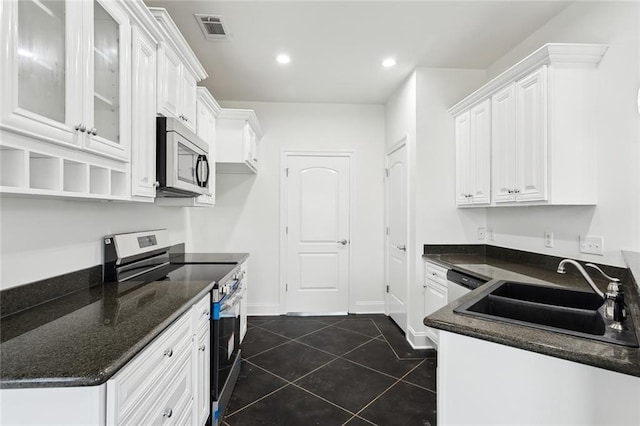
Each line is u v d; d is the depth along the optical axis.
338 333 3.21
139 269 1.98
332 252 3.87
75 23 1.04
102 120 1.24
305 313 3.84
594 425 0.89
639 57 1.62
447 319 1.15
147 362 0.99
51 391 0.76
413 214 2.96
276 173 3.81
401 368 2.47
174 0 1.98
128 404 0.87
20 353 0.85
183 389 1.31
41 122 0.90
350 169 3.88
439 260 2.60
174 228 2.82
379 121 3.89
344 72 3.01
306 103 3.83
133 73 1.42
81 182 1.12
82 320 1.11
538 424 0.96
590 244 1.87
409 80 3.06
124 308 1.24
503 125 2.23
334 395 2.11
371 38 2.43
